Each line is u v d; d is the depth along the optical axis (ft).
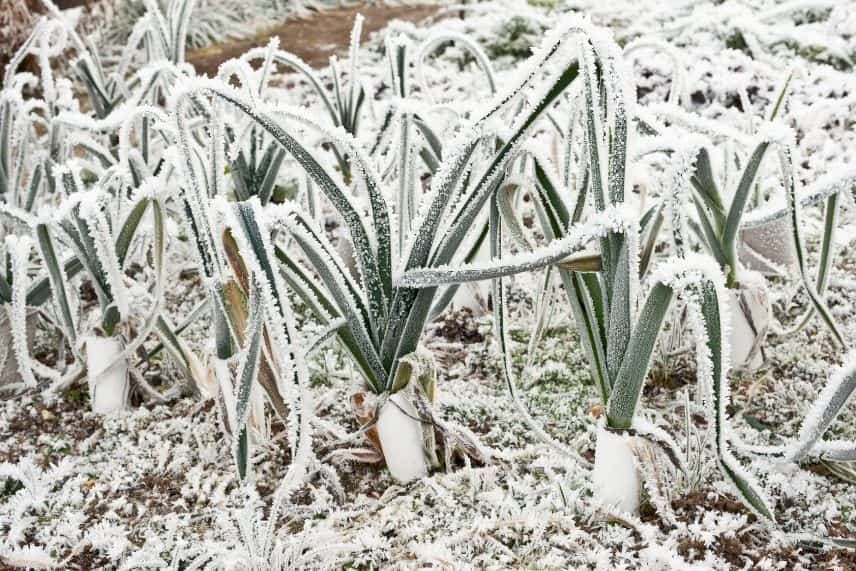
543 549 4.77
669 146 4.73
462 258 5.19
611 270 4.61
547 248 4.56
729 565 4.65
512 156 4.68
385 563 4.78
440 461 5.13
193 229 5.14
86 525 5.04
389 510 4.91
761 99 7.81
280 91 10.02
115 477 5.23
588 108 4.53
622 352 4.67
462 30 11.05
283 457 5.25
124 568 4.81
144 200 5.16
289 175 7.38
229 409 5.06
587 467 5.05
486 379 5.71
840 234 5.65
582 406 5.46
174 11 6.74
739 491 4.60
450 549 4.80
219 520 4.90
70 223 5.32
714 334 4.43
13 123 6.26
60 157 6.16
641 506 4.89
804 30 8.60
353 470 5.19
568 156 5.16
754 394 5.44
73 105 6.36
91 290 6.57
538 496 4.98
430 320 5.17
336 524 4.91
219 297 4.92
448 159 4.71
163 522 5.00
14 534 4.95
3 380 5.73
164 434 5.43
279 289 4.54
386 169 6.04
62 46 6.44
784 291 6.05
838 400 4.52
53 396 5.71
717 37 9.06
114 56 12.51
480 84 8.93
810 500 4.89
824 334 5.81
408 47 6.09
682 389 5.49
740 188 5.04
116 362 5.49
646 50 8.89
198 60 13.17
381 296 4.92
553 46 4.52
